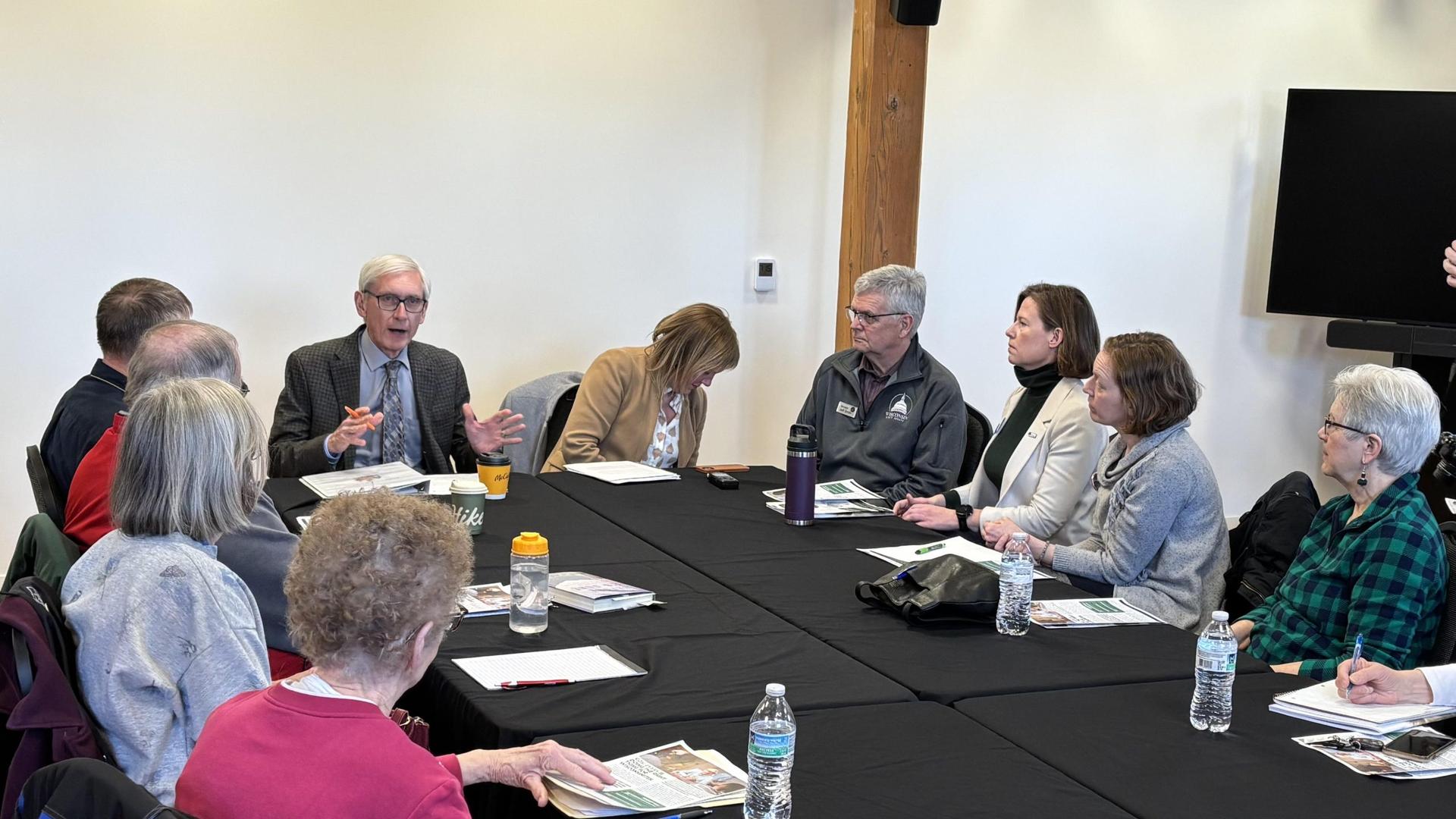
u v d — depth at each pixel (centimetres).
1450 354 551
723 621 227
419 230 483
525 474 356
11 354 438
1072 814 152
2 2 421
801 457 303
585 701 185
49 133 432
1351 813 155
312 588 130
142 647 165
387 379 378
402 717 188
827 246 544
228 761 123
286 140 461
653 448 385
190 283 455
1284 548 281
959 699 192
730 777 159
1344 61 605
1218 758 171
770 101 525
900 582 238
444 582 134
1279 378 620
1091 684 200
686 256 523
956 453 365
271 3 452
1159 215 590
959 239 562
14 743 164
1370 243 568
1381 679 188
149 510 172
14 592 166
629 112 505
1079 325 327
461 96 481
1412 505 229
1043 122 566
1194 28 582
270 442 362
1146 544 277
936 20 485
